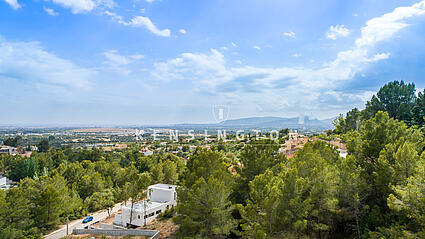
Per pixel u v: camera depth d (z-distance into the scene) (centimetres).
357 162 2255
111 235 3259
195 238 2020
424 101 4288
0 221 3741
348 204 2062
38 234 4019
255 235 1619
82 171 6931
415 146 2088
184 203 2433
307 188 1914
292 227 1753
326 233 2086
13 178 9769
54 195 4272
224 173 2447
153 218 4062
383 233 1644
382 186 1927
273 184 1884
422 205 1380
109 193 5916
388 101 4994
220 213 2070
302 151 2483
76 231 3603
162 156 9300
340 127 5922
